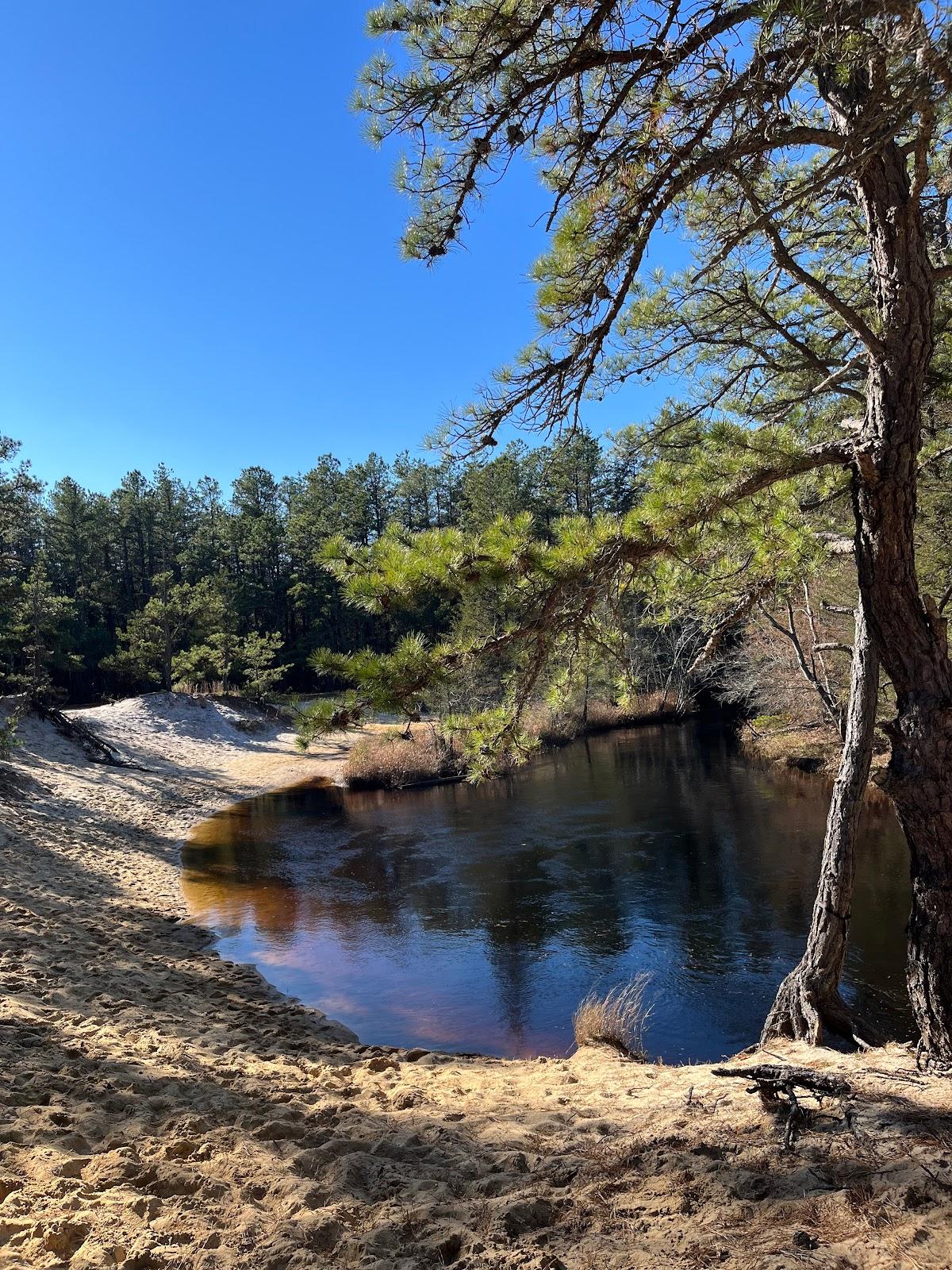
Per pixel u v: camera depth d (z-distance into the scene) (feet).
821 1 9.04
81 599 172.86
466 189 12.72
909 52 9.72
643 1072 20.74
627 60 11.20
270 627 202.28
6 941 29.58
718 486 16.22
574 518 16.31
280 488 231.09
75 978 26.45
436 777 84.69
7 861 44.14
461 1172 12.47
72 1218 9.91
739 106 11.22
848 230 22.33
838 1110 13.26
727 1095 15.67
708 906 39.81
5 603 94.38
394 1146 13.66
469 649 15.49
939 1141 11.22
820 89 15.49
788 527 17.06
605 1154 12.75
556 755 93.15
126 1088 15.94
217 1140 13.58
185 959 33.94
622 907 40.50
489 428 14.55
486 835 57.88
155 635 132.77
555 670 19.97
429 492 202.18
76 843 53.01
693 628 36.11
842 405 26.71
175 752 101.96
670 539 16.10
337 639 187.21
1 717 81.00
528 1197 10.93
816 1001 20.79
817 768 69.46
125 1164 11.83
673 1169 11.57
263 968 34.50
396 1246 9.75
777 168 21.56
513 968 33.88
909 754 16.63
